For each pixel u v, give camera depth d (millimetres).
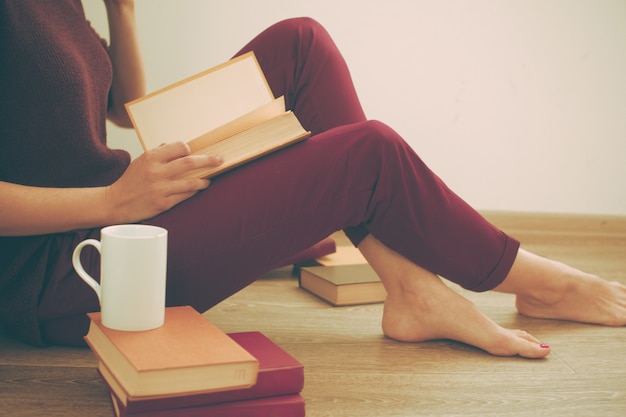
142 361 783
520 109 2666
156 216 1090
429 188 1168
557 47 2645
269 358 939
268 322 1416
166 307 1043
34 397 997
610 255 2260
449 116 2643
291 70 1373
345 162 1102
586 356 1259
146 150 1107
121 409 830
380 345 1282
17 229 1044
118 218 1061
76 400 994
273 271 1906
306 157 1094
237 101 1128
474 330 1247
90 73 1184
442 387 1091
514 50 2629
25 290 1114
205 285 1110
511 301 1627
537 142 2691
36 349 1189
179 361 788
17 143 1093
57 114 1097
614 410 1027
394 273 1275
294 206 1088
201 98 1125
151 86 2449
